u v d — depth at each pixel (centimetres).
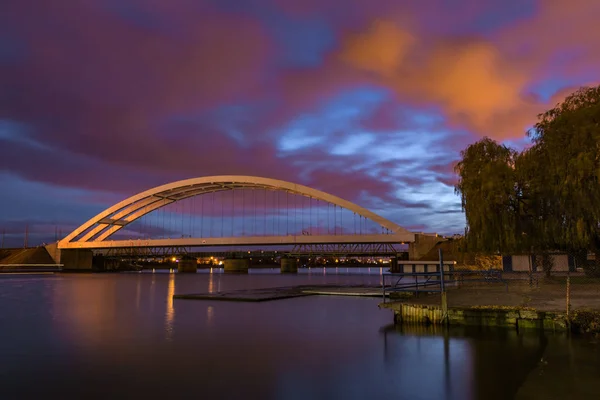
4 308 3219
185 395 1062
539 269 3631
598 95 2258
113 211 16125
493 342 1547
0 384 1162
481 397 996
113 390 1107
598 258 2662
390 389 1082
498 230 2397
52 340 1791
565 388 1025
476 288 2766
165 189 15275
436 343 1582
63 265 17050
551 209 2259
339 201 13000
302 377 1205
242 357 1451
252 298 3506
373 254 14212
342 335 1847
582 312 1662
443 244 9825
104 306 3297
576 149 2086
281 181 13600
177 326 2155
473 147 2702
